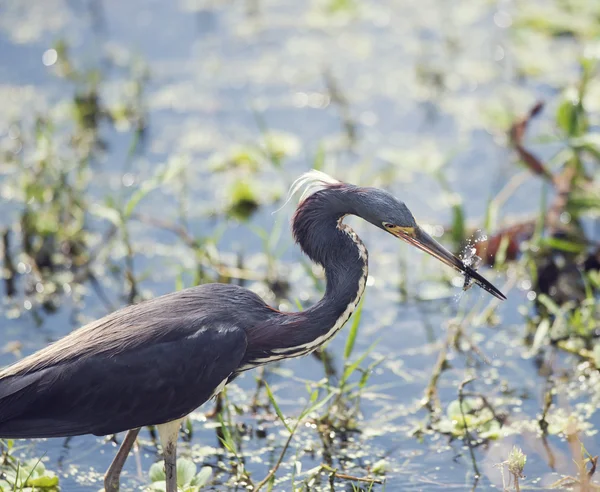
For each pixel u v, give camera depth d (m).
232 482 9.56
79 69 17.94
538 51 18.39
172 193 14.93
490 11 20.45
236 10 20.67
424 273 13.25
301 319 8.95
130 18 20.09
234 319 8.77
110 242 13.83
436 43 19.19
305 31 19.84
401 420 10.48
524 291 12.77
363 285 9.12
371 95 17.41
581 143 13.20
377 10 20.83
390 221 8.86
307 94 17.47
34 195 13.64
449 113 16.77
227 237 14.00
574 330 11.70
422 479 9.54
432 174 14.54
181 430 10.41
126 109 16.80
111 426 8.56
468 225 13.76
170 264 13.42
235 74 18.12
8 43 18.88
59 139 15.99
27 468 9.48
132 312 8.84
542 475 9.52
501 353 11.59
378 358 11.55
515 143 13.83
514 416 10.47
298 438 10.23
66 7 20.55
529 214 14.07
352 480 9.50
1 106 16.77
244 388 11.07
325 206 9.04
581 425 10.23
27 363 8.58
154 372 8.44
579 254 13.08
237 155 15.48
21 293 12.87
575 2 19.88
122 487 9.47
